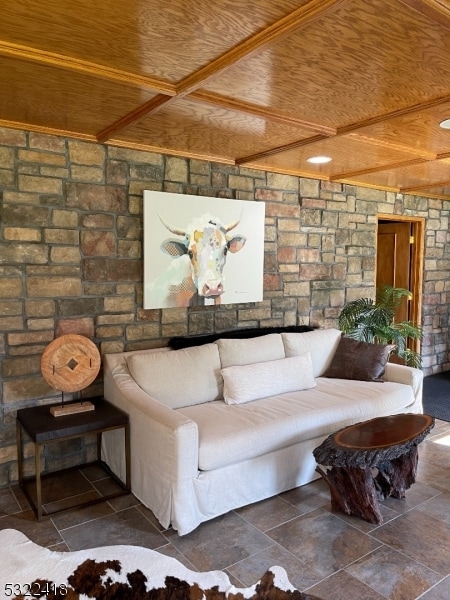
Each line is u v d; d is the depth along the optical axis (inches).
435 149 134.4
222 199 149.5
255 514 105.8
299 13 62.5
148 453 104.5
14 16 63.7
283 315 172.2
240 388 128.6
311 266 179.8
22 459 117.8
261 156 143.0
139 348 137.5
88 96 93.2
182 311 145.6
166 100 93.2
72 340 115.4
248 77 83.9
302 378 142.3
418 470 128.6
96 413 113.8
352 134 118.1
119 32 68.2
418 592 80.1
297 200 172.7
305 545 93.8
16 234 115.9
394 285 235.5
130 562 87.7
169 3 60.1
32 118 109.2
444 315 242.2
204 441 101.0
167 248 138.7
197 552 91.2
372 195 198.7
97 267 128.6
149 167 135.7
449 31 66.4
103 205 128.5
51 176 119.9
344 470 104.3
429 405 185.9
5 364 116.5
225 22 65.2
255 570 85.9
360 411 128.9
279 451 113.9
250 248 157.9
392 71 81.0
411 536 97.1
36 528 99.1
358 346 160.6
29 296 118.7
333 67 79.2
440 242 234.4
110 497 112.0
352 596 79.0
